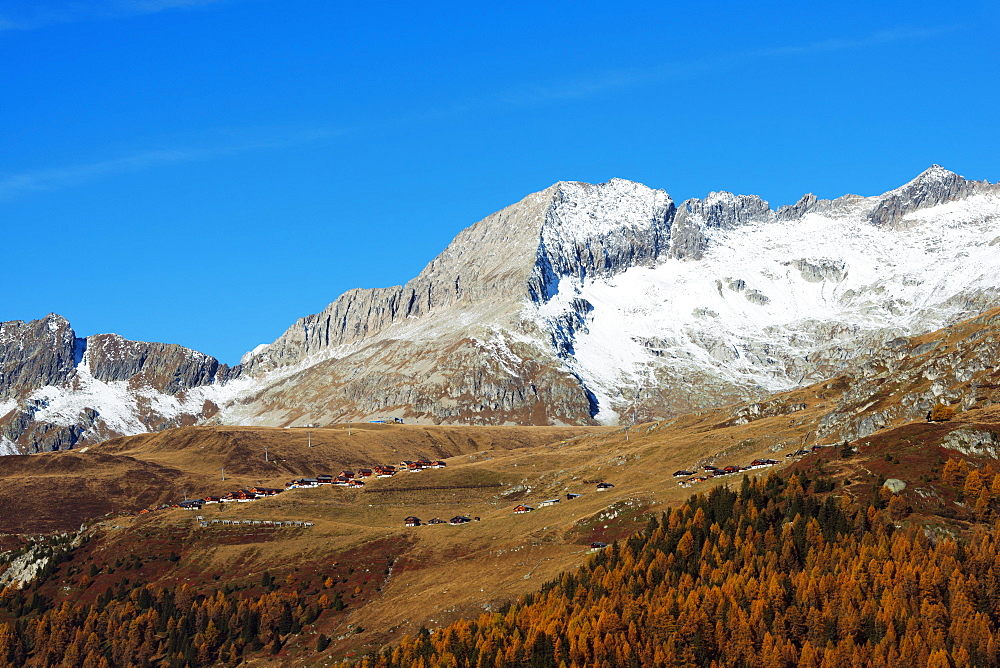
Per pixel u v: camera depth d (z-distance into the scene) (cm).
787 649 17812
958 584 17875
